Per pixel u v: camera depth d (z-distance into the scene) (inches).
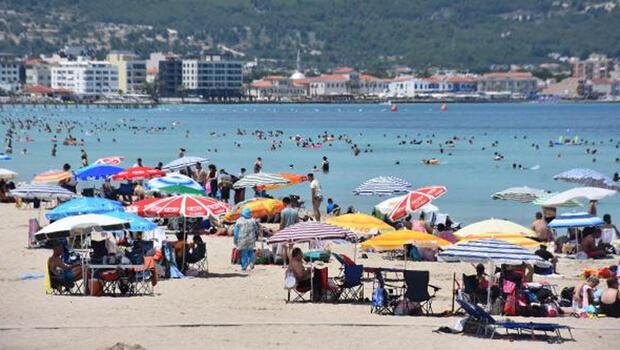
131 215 3656.5
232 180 6323.8
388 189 5590.6
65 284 3430.1
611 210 6619.1
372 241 3550.7
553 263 3929.6
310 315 3117.6
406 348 2679.6
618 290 3221.0
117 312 3105.3
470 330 2886.3
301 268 3390.7
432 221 5295.3
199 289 3558.1
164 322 2950.3
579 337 2849.4
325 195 7362.2
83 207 3922.2
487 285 3230.8
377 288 3208.7
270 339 2758.4
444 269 4094.5
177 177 5438.0
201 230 4995.1
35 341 2704.2
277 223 5413.4
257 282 3718.0
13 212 5959.6
